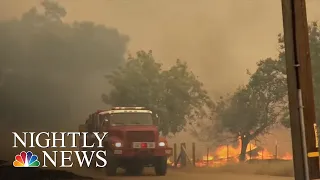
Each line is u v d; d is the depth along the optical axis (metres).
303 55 8.57
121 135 19.06
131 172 18.94
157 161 19.16
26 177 18.52
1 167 18.38
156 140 19.25
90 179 18.81
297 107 8.47
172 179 19.16
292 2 8.63
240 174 19.45
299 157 8.41
